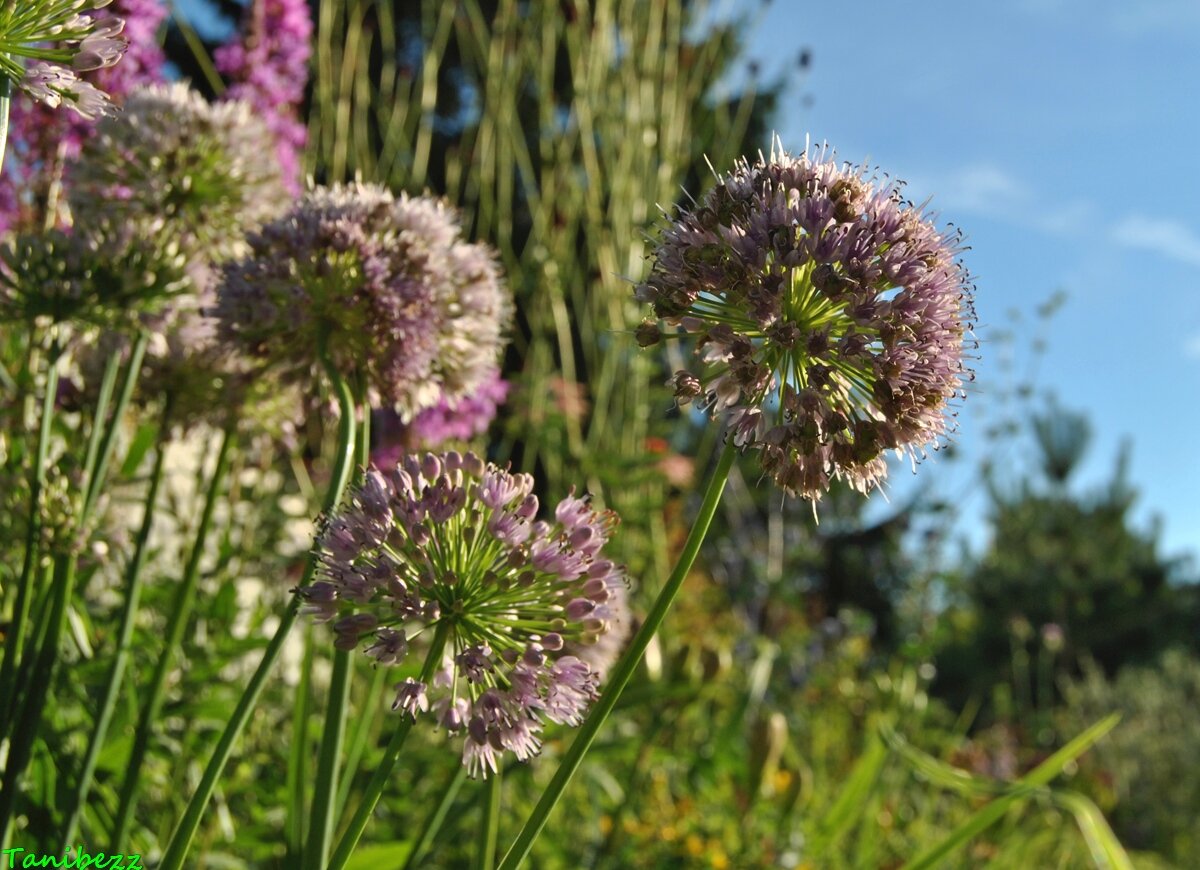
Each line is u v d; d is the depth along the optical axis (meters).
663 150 0.69
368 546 0.16
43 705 0.19
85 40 0.16
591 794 0.40
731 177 0.17
